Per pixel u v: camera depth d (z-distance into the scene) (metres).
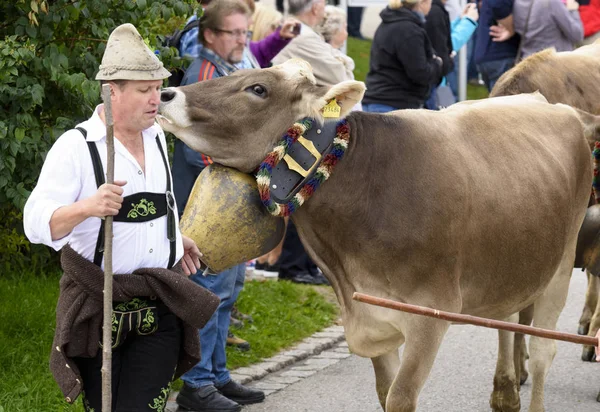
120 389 4.34
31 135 6.24
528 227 5.49
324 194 4.97
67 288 4.27
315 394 6.88
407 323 4.98
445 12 11.12
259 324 8.24
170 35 7.89
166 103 4.78
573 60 7.21
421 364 4.96
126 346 4.37
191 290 4.29
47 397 5.98
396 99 10.38
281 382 7.13
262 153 4.89
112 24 6.56
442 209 4.99
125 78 4.12
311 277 9.85
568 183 5.95
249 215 4.92
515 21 11.93
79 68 6.59
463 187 5.11
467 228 5.15
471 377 7.38
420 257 4.96
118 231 4.23
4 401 5.80
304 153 4.88
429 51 10.33
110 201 3.92
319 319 8.69
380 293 5.04
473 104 5.93
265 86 4.86
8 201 6.43
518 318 6.68
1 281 7.91
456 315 4.19
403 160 5.05
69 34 6.66
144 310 4.29
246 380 7.05
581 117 6.47
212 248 4.93
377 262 4.97
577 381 7.33
